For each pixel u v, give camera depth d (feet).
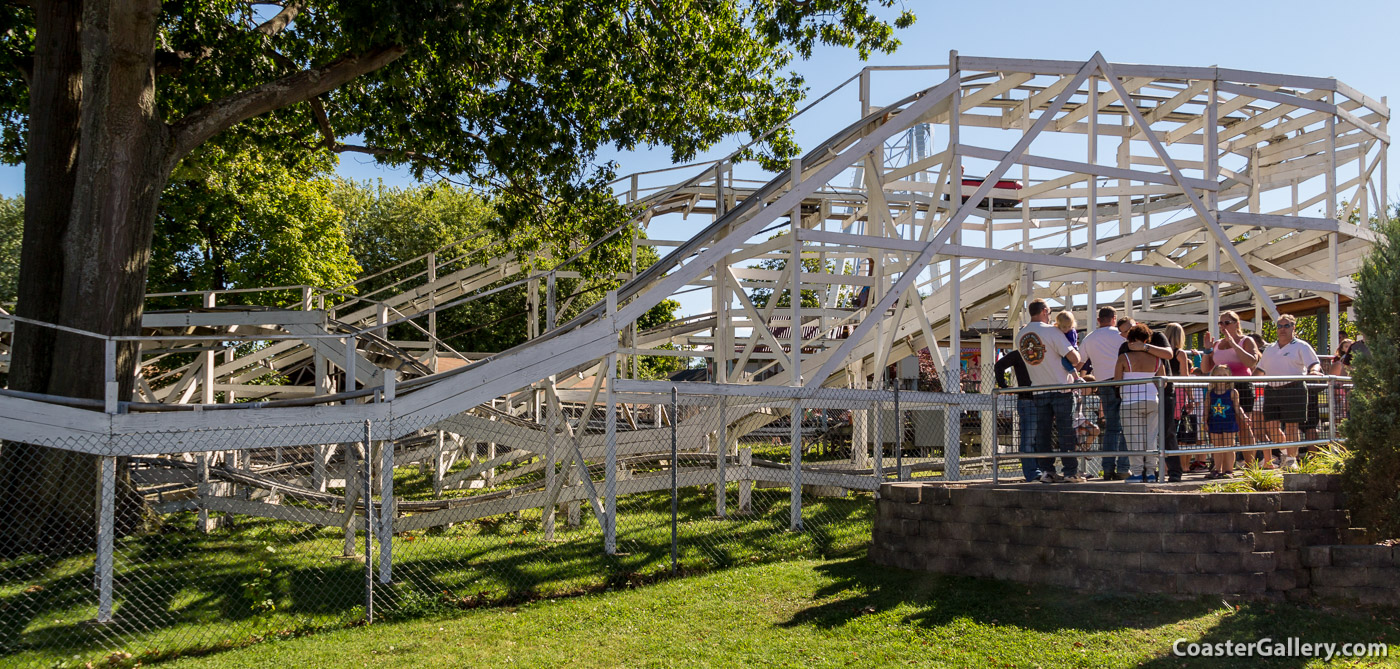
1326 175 54.39
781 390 36.76
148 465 36.40
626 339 66.80
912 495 29.63
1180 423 33.45
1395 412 24.64
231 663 21.15
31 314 36.19
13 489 32.50
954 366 43.96
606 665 20.38
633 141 51.78
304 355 61.21
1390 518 24.94
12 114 52.60
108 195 35.01
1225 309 73.87
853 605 24.72
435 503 37.09
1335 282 54.39
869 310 51.67
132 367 36.14
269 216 95.86
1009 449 48.08
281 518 36.29
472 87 51.31
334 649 22.09
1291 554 24.25
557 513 42.34
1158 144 48.70
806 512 40.63
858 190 59.41
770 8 53.98
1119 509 24.63
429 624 24.45
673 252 43.55
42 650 22.25
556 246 59.21
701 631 22.88
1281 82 51.78
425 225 140.87
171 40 44.91
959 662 19.71
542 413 57.62
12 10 44.73
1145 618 22.15
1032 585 25.70
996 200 70.28
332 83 40.98
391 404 30.48
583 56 49.03
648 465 52.13
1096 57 47.47
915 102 44.86
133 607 25.54
